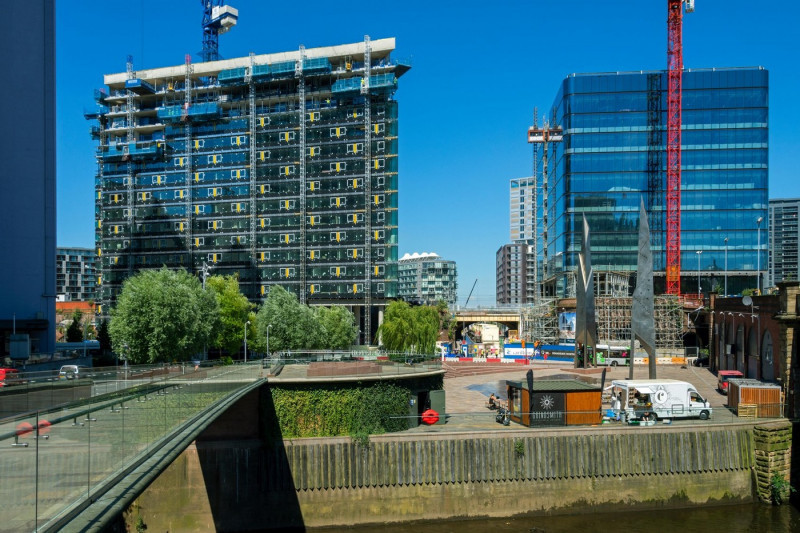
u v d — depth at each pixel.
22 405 29.84
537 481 45.16
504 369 93.31
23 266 96.19
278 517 43.22
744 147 140.50
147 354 64.12
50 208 100.69
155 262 154.00
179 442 23.30
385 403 47.34
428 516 44.06
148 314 63.41
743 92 140.75
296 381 45.31
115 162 158.00
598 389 47.81
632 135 142.88
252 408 44.56
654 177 142.25
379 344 105.75
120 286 155.50
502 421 48.97
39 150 98.88
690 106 142.00
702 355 98.81
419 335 90.38
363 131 143.00
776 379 64.00
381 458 44.09
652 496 46.34
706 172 141.12
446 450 44.62
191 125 153.38
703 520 44.16
